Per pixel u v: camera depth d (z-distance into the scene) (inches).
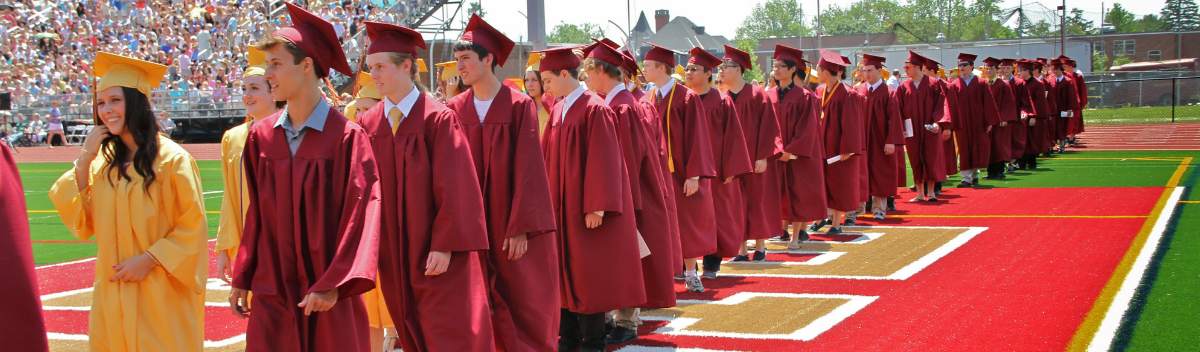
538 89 235.3
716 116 252.4
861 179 362.6
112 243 145.3
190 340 151.0
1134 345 169.3
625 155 190.1
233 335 202.5
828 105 336.2
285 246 123.3
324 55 125.7
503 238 155.9
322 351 124.3
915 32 2878.9
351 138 123.8
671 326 201.0
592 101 178.2
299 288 124.3
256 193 127.0
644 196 197.3
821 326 193.9
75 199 147.8
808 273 259.3
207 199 516.1
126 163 147.2
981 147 468.8
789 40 2297.0
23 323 84.7
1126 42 1785.2
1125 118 1101.7
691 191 229.5
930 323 193.0
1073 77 717.9
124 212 144.9
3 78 1074.7
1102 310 196.9
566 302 180.4
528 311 155.9
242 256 127.1
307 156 122.7
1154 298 205.5
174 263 145.2
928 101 409.4
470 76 157.2
